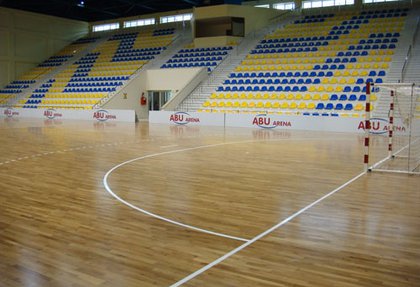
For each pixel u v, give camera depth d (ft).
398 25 73.41
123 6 100.42
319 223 16.83
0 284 11.38
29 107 92.48
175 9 101.96
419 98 49.75
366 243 14.61
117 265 12.68
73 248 14.03
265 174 26.99
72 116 82.33
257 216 17.78
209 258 13.24
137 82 84.17
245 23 86.12
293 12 88.53
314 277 11.91
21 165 29.81
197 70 79.61
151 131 57.06
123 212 18.26
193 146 41.11
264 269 12.44
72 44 111.04
